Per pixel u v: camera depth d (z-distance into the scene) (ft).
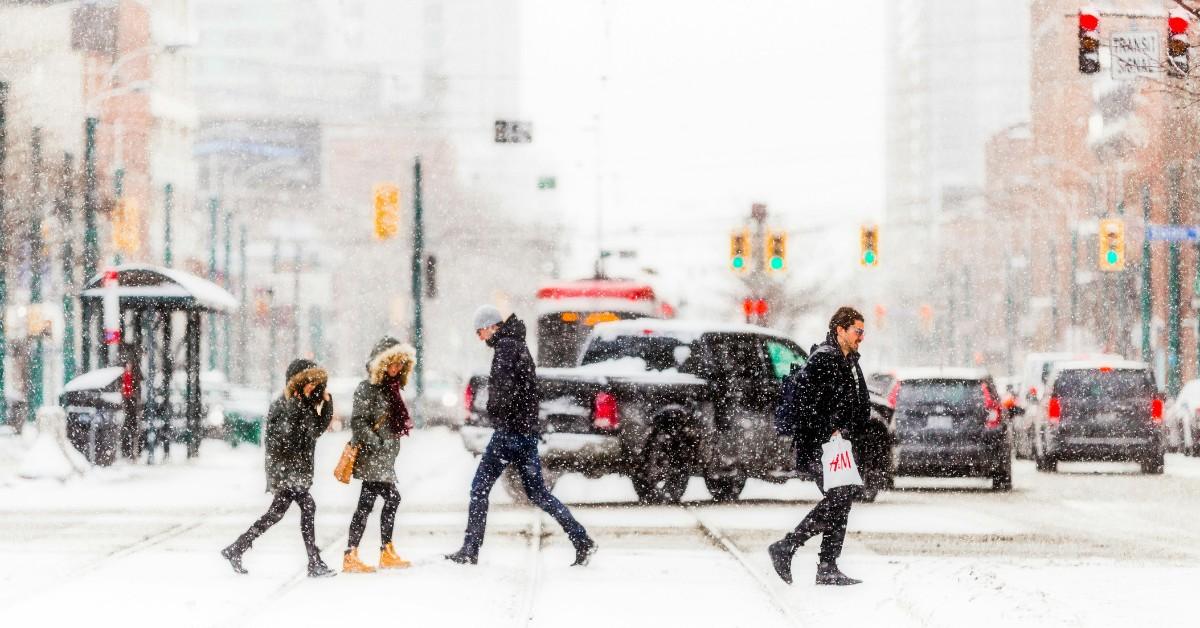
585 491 139.74
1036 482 162.71
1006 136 612.70
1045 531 102.32
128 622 60.44
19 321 334.24
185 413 199.41
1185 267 383.65
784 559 71.72
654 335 122.93
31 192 280.51
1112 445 175.52
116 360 176.96
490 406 79.05
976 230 636.07
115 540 93.56
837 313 71.82
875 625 60.18
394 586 71.67
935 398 148.25
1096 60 153.17
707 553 86.28
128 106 437.17
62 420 148.77
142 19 447.01
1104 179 410.11
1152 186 388.16
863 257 265.75
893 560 82.74
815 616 62.64
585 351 124.67
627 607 65.31
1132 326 381.81
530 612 63.52
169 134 480.23
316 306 549.54
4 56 382.42
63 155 290.15
